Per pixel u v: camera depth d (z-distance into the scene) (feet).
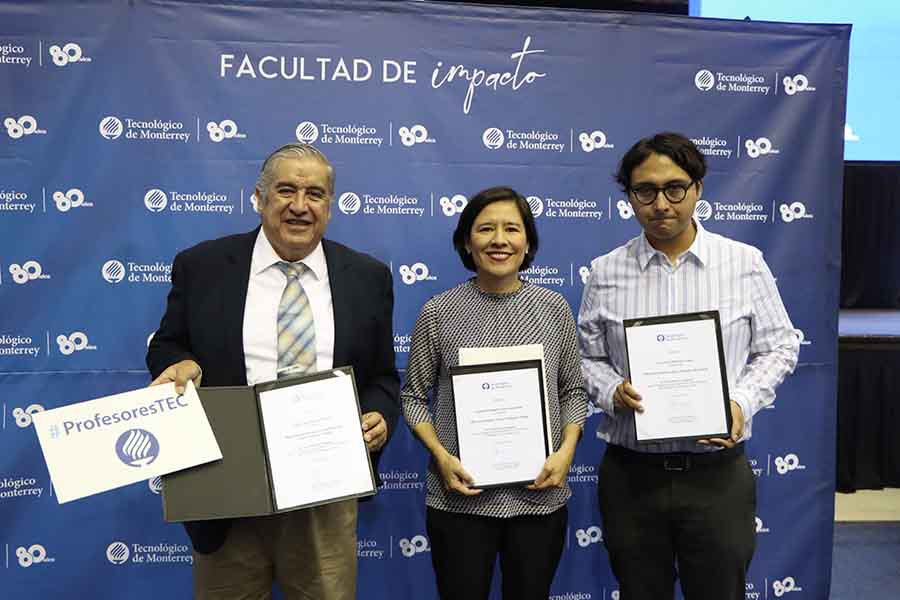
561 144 7.77
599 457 8.01
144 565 7.54
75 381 7.32
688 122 7.90
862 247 20.20
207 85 7.34
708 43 7.88
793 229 8.04
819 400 8.13
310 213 5.30
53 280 7.25
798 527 8.17
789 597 8.21
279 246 5.49
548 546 5.78
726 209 7.95
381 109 7.55
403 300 7.70
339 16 7.47
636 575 5.95
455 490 5.54
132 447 4.86
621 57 7.80
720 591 5.76
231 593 5.63
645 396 5.65
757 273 5.94
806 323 8.07
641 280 6.00
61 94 7.19
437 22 7.58
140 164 7.30
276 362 5.44
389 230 7.63
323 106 7.48
